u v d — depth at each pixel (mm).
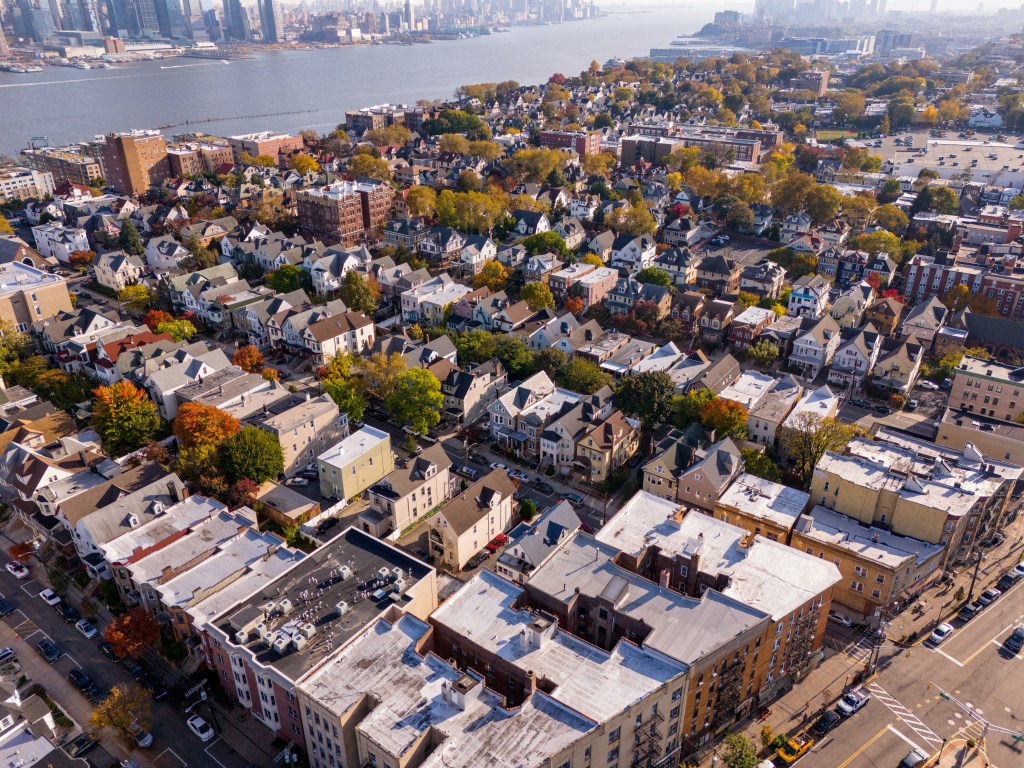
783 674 109375
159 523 129750
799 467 152500
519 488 154125
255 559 119438
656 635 97875
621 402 168375
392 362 172000
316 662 96500
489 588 108562
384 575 109500
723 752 101375
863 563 119875
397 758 82875
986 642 117688
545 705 89750
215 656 106188
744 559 115000
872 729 103375
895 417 179500
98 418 160875
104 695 109312
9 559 136250
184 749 101812
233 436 147375
